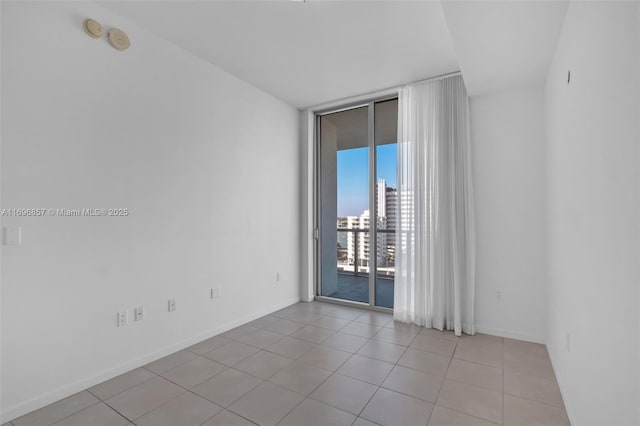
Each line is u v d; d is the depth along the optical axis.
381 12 2.41
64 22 2.18
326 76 3.54
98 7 2.36
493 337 3.19
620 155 1.15
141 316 2.61
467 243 3.29
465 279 3.33
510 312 3.17
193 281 3.05
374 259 4.16
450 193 3.38
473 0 1.84
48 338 2.08
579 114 1.70
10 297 1.93
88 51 2.30
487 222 3.28
